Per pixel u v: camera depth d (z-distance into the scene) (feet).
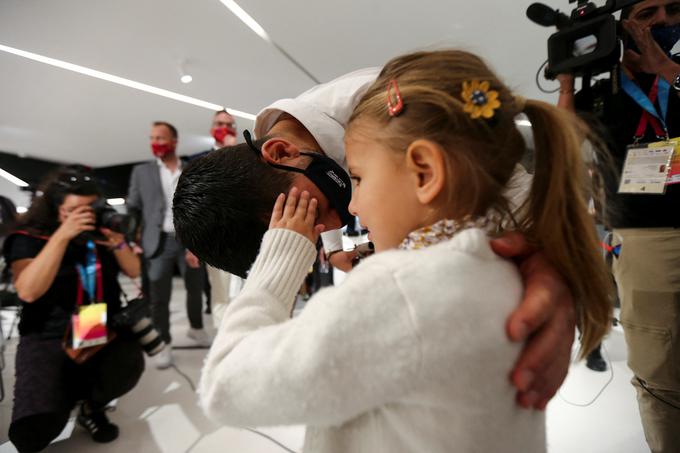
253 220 1.94
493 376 1.12
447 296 1.08
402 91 1.41
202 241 2.03
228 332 1.42
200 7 7.73
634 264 3.38
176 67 10.18
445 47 1.67
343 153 2.31
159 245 7.39
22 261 4.79
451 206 1.38
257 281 1.55
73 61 9.83
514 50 8.57
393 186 1.44
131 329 5.27
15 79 10.73
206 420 5.32
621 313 3.53
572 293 1.39
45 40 8.84
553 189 1.37
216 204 1.94
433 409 1.14
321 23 8.20
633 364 3.42
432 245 1.28
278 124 2.34
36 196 5.10
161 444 4.83
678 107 3.35
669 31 3.40
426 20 7.86
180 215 2.05
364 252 2.67
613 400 5.28
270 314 1.46
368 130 1.51
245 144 2.10
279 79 10.88
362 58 9.61
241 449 4.70
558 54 3.69
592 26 3.44
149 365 7.15
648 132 3.47
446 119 1.34
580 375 5.98
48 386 4.48
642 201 3.37
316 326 1.13
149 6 7.67
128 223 5.46
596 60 3.45
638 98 3.46
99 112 13.46
